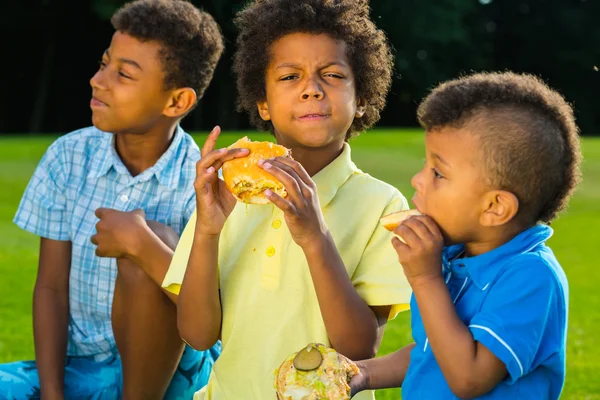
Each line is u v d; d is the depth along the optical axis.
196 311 3.27
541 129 2.58
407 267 2.67
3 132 35.47
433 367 2.77
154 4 4.16
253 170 2.99
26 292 7.21
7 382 3.84
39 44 35.09
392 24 36.03
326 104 3.25
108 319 4.05
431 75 36.91
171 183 4.11
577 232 11.44
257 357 3.24
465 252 2.84
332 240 3.08
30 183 4.19
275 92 3.32
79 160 4.19
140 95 4.05
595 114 40.94
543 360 2.60
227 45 32.62
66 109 35.75
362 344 3.15
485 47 40.25
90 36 34.88
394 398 4.69
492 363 2.53
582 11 41.47
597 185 15.06
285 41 3.30
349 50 3.34
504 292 2.59
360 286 3.28
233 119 35.88
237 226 3.44
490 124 2.57
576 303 7.38
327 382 2.72
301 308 3.24
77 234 4.08
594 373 5.25
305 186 2.98
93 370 4.04
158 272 3.61
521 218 2.67
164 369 3.72
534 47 41.53
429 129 2.69
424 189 2.70
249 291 3.31
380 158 16.31
